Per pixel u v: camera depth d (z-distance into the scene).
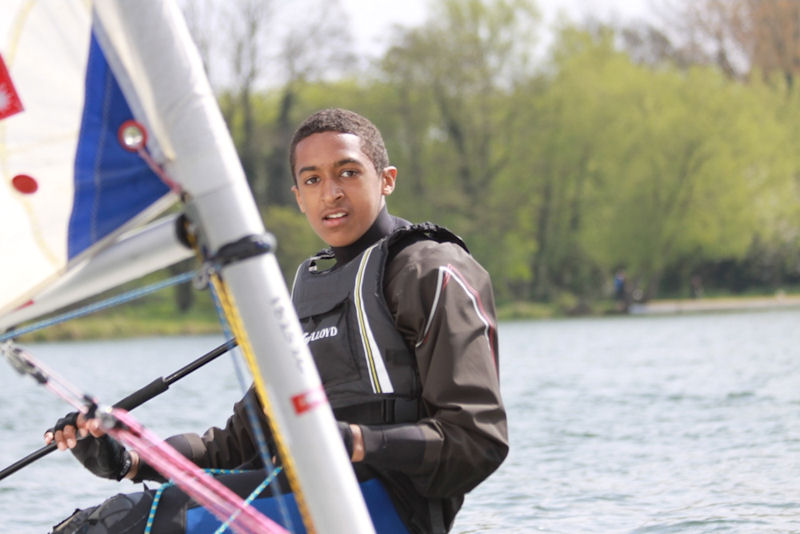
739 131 47.44
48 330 39.75
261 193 47.69
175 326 43.38
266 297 2.21
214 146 2.17
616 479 5.91
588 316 48.97
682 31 58.94
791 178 50.91
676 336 24.86
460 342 2.85
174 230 2.20
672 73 49.53
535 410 9.73
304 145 3.20
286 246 45.28
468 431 2.79
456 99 48.69
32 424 10.43
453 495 2.90
